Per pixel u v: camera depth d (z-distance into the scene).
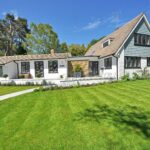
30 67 27.48
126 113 7.78
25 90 17.12
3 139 5.92
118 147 5.10
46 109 9.06
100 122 6.90
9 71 26.41
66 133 6.10
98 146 5.20
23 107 9.75
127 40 22.44
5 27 53.75
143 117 7.18
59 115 7.96
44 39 51.31
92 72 27.86
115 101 10.01
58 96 12.35
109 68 23.95
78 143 5.41
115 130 6.12
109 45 26.45
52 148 5.23
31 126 6.86
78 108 8.95
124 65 22.27
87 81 20.38
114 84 16.94
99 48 31.28
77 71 27.22
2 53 54.25
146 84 15.86
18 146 5.42
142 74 23.09
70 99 11.16
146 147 5.04
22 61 27.53
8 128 6.80
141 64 23.52
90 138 5.67
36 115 8.14
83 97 11.57
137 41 23.22
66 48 56.72
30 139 5.82
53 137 5.86
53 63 27.08
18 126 6.93
